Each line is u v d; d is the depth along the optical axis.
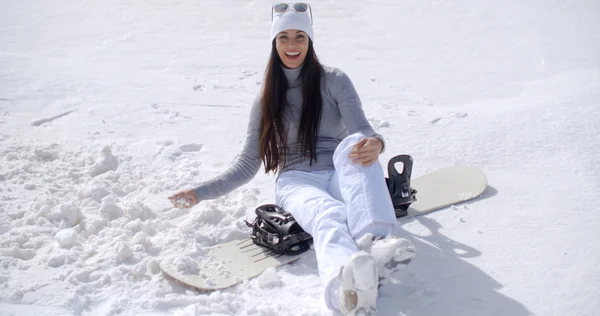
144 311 2.73
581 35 10.84
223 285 2.88
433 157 4.51
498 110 5.62
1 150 4.54
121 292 2.88
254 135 3.50
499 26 11.53
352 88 3.33
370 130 3.14
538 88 7.32
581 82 6.90
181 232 3.40
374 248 2.52
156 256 3.19
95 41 10.37
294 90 3.40
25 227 3.46
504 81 8.41
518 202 3.71
